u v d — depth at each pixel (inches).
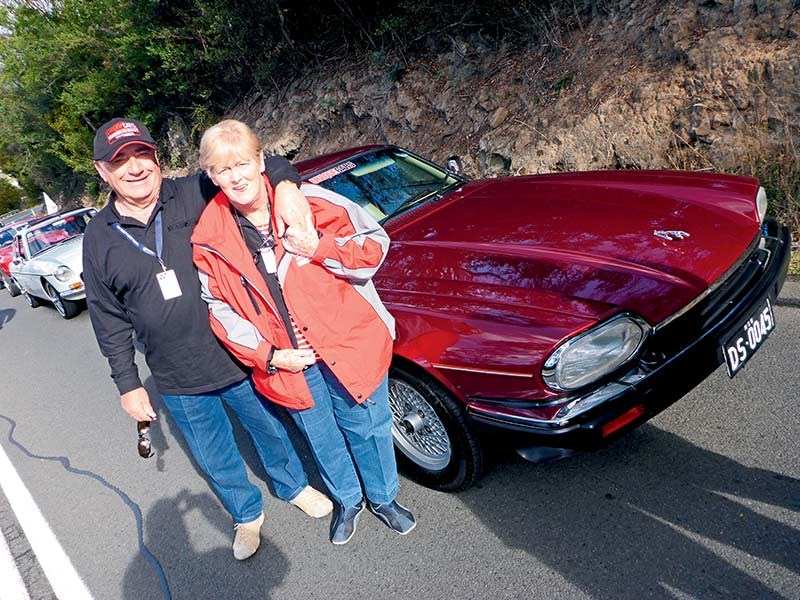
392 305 98.9
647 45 220.4
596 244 99.1
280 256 77.0
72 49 658.8
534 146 242.2
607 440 82.7
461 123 295.9
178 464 143.5
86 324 302.0
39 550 123.0
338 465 97.1
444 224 121.7
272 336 81.8
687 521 87.4
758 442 98.6
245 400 96.8
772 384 111.1
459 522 100.1
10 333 330.3
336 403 89.0
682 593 76.9
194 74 553.9
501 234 110.1
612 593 79.6
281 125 451.5
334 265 77.7
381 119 350.3
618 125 215.9
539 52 270.2
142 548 115.6
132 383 90.4
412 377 97.7
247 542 106.2
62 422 185.9
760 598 73.6
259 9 431.8
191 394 91.0
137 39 542.6
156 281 82.9
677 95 203.6
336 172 145.6
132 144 77.7
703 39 199.8
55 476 152.3
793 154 170.1
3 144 1106.1
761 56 183.9
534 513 97.3
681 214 105.0
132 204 82.4
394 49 355.9
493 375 86.7
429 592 88.2
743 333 92.4
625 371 84.9
